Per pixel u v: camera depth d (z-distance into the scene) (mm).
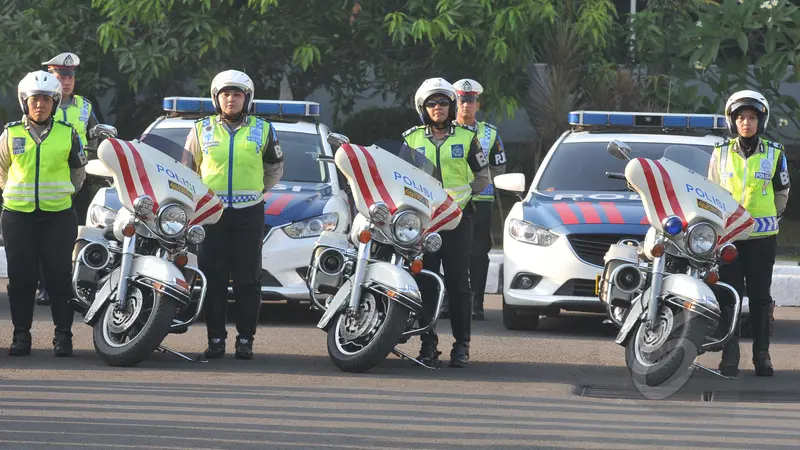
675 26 53781
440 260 26797
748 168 26625
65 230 26562
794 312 39344
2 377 23609
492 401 22547
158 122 34812
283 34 47781
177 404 21375
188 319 26922
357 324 25156
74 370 24547
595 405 22500
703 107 51656
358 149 25016
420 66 49625
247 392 22625
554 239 31906
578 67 50781
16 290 26531
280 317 34312
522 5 47656
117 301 24844
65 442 18484
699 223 23641
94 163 32531
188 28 46844
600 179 34281
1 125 54188
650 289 23625
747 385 25219
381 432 19688
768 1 50156
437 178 26781
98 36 47469
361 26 48312
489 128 31609
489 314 37031
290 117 36344
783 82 55625
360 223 25328
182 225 24906
